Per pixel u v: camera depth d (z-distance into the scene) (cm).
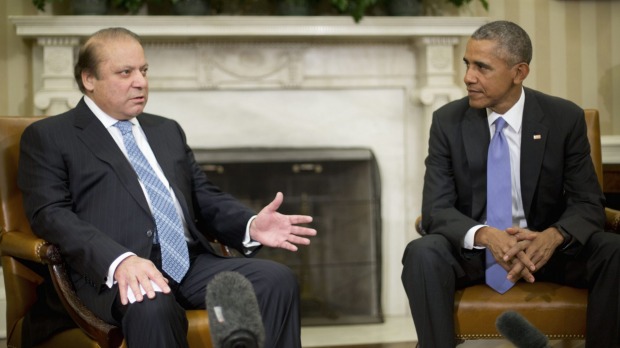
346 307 468
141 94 275
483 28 296
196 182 303
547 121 302
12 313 282
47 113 430
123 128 281
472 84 295
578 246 279
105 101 274
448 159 311
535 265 275
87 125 276
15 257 273
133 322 234
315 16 446
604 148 442
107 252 245
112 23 426
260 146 468
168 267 271
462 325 280
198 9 434
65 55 430
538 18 489
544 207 303
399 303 481
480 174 302
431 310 273
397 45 474
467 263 293
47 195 263
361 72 471
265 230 276
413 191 477
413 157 479
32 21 421
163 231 272
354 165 469
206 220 298
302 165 463
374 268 470
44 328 267
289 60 463
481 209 302
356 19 441
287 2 440
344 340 424
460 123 310
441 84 461
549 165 300
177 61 455
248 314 82
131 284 236
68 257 252
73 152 271
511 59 290
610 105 496
